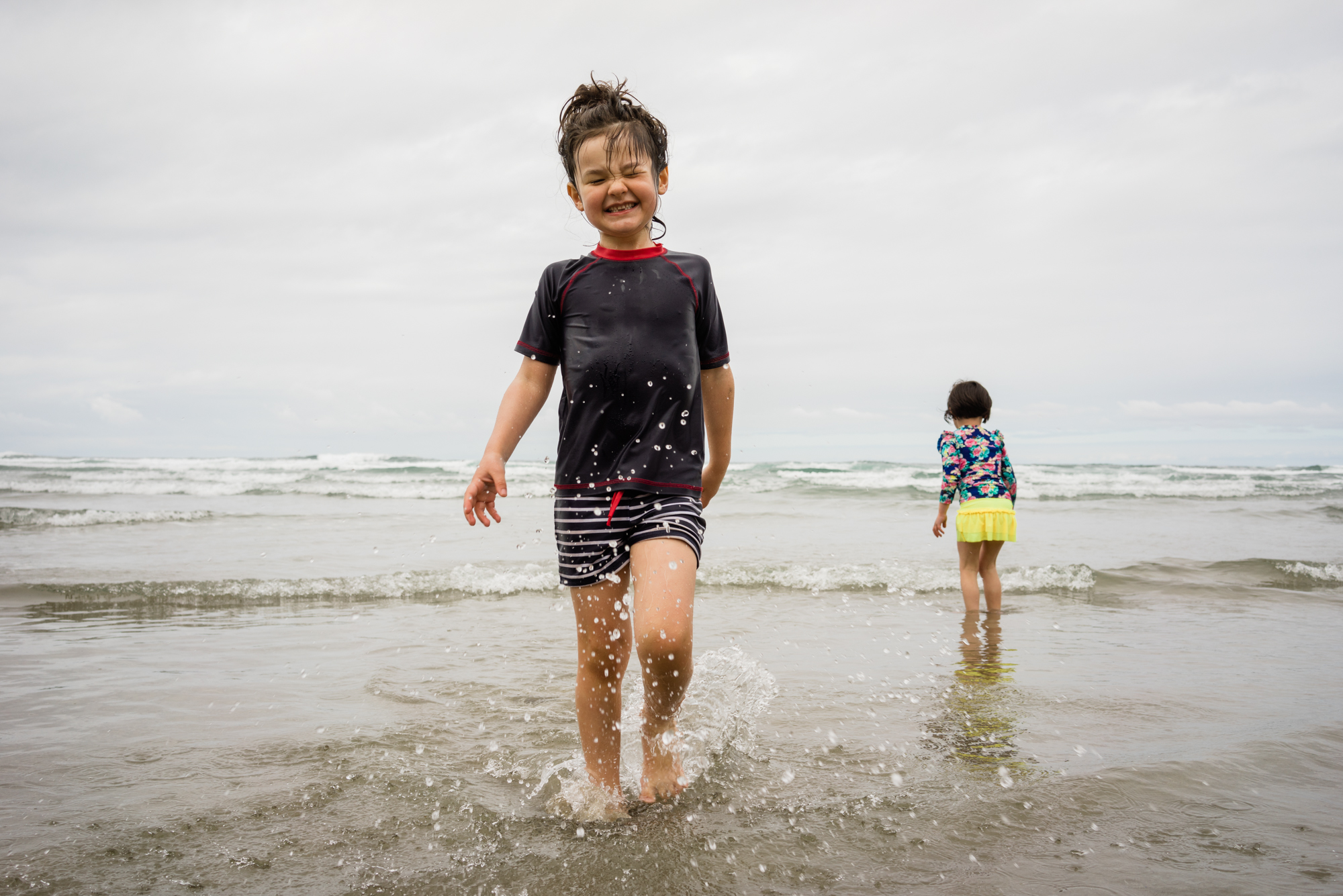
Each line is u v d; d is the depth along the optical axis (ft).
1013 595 19.08
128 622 15.94
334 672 12.12
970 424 17.53
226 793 7.44
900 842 6.37
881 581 20.11
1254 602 18.31
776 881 5.77
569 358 6.91
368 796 7.37
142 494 54.03
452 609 17.34
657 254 7.05
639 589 6.37
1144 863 5.95
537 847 6.34
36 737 9.07
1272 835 6.40
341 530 31.99
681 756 7.82
